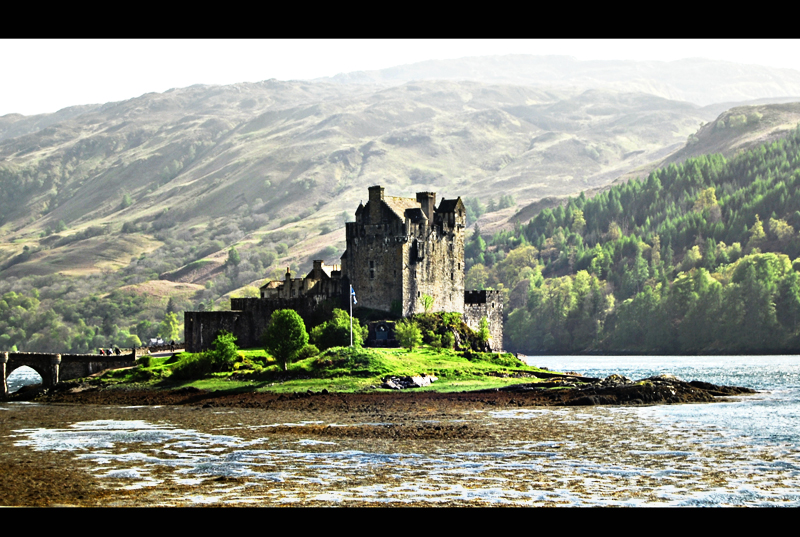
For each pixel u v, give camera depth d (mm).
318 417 123500
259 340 197125
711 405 133625
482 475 80500
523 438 100750
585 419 117062
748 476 79500
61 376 184875
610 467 83562
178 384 165875
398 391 149875
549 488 75500
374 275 198750
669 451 91500
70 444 100250
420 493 74188
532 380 163000
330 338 179125
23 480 80000
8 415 133750
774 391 158000
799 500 71688
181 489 76250
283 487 76500
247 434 107062
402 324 186750
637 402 136375
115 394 161500
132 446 98312
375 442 99062
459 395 145125
